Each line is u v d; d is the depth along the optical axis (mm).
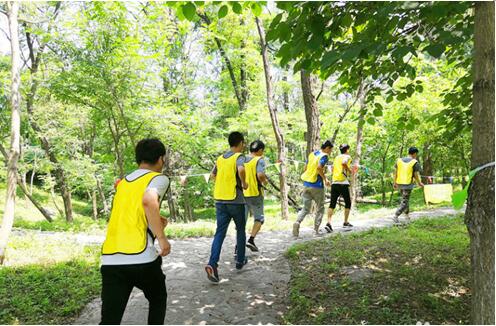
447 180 18969
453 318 3738
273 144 16188
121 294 2750
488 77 2594
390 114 12016
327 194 16016
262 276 5148
